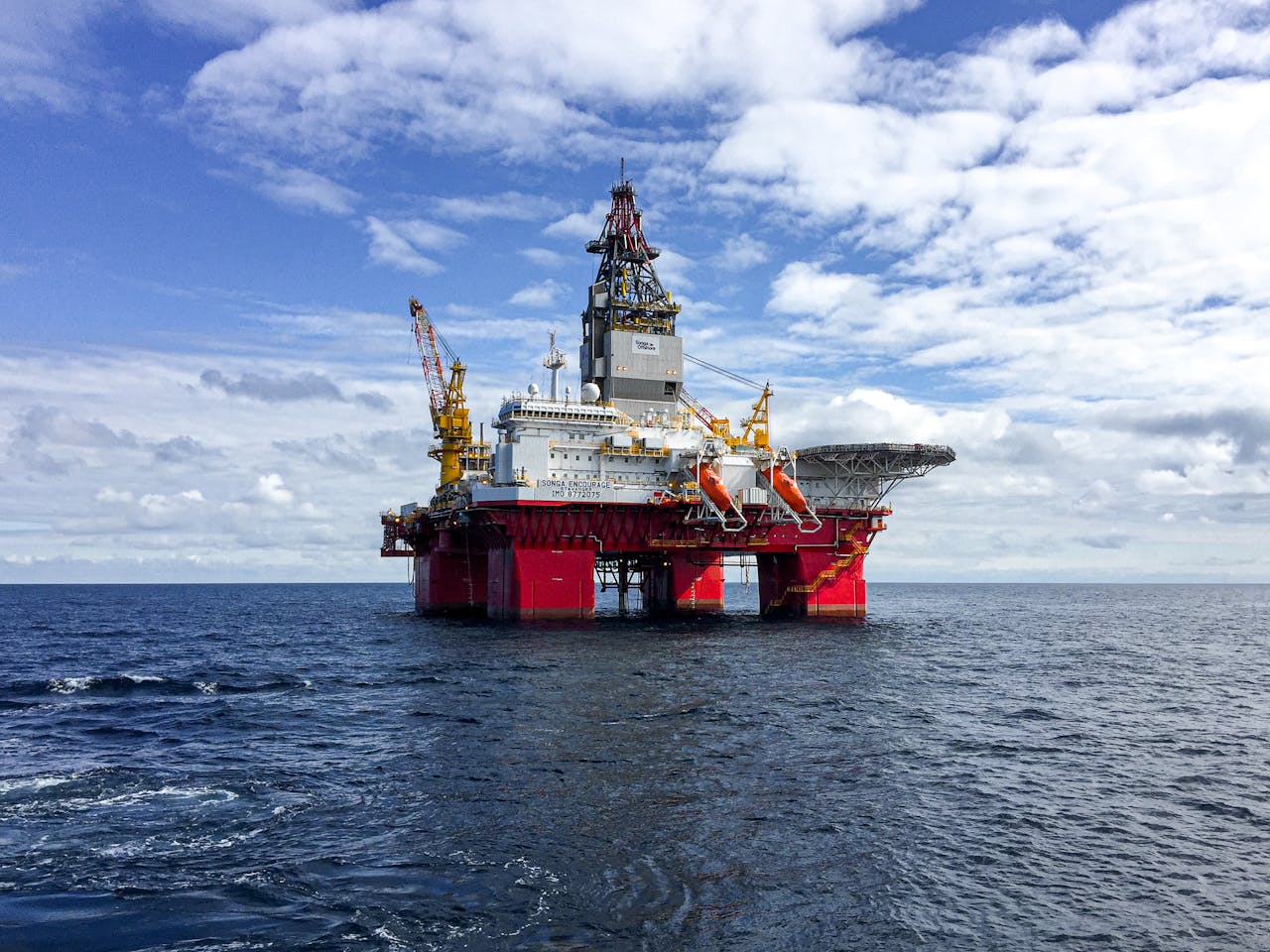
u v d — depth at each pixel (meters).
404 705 40.28
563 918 17.33
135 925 17.00
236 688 47.09
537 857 20.52
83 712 40.03
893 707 40.47
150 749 32.03
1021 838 22.38
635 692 42.97
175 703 42.38
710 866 20.09
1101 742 34.03
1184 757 31.67
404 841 21.59
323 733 34.53
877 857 20.83
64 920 17.22
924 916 17.67
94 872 19.69
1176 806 25.36
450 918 17.30
